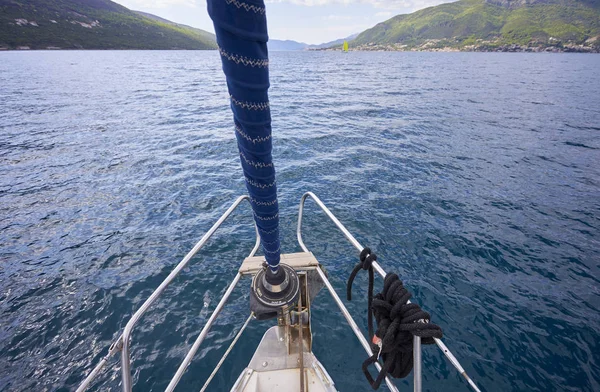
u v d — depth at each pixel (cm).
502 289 569
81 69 4966
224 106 2339
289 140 1431
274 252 151
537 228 749
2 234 732
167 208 845
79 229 755
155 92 2967
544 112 2005
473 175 1040
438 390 409
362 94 2858
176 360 455
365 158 1196
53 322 514
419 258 647
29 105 2156
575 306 534
